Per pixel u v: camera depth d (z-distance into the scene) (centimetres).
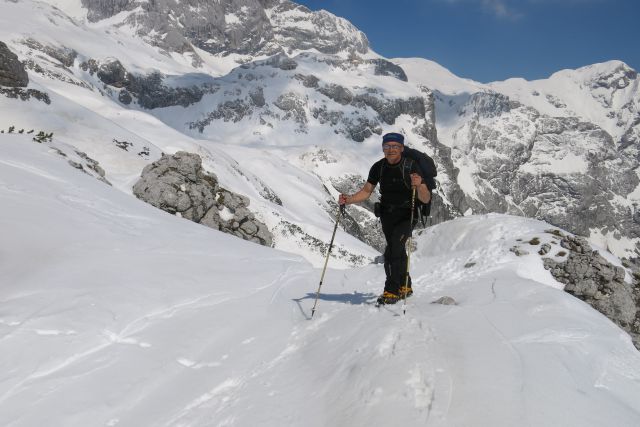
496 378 366
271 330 596
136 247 907
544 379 384
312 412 371
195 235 1203
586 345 518
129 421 391
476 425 310
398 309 591
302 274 1027
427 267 1372
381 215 642
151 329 560
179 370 477
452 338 450
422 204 628
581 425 326
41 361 458
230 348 534
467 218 1691
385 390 358
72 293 614
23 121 5497
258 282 851
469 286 891
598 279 1406
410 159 614
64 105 6334
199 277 794
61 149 3472
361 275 1073
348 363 429
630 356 543
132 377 452
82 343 500
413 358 395
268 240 4859
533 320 581
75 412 394
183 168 4603
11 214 875
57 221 920
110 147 5719
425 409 331
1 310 545
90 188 1345
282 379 445
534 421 317
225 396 432
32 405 398
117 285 669
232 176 8119
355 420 338
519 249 1443
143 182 4362
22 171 1252
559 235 1502
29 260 716
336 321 584
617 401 395
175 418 396
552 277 1379
